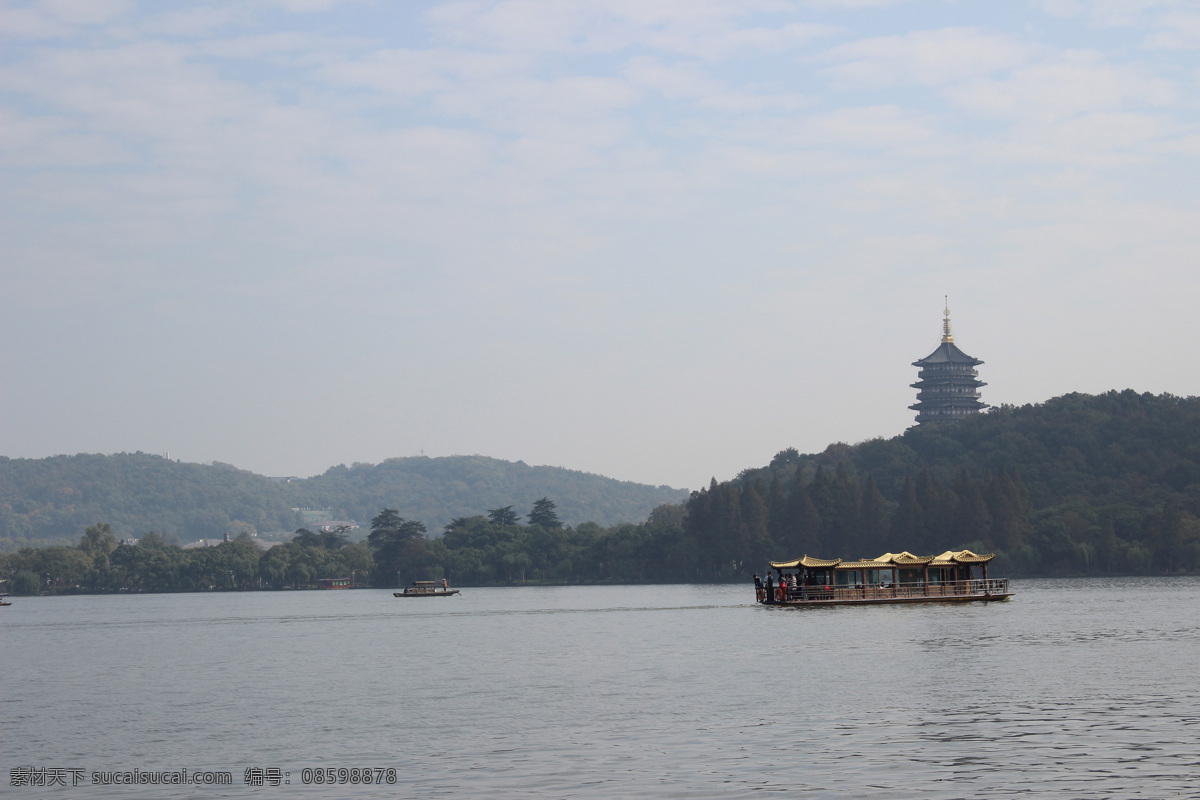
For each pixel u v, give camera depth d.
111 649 110.38
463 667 84.31
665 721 55.66
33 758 50.50
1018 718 53.78
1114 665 73.69
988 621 114.12
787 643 94.19
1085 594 174.25
